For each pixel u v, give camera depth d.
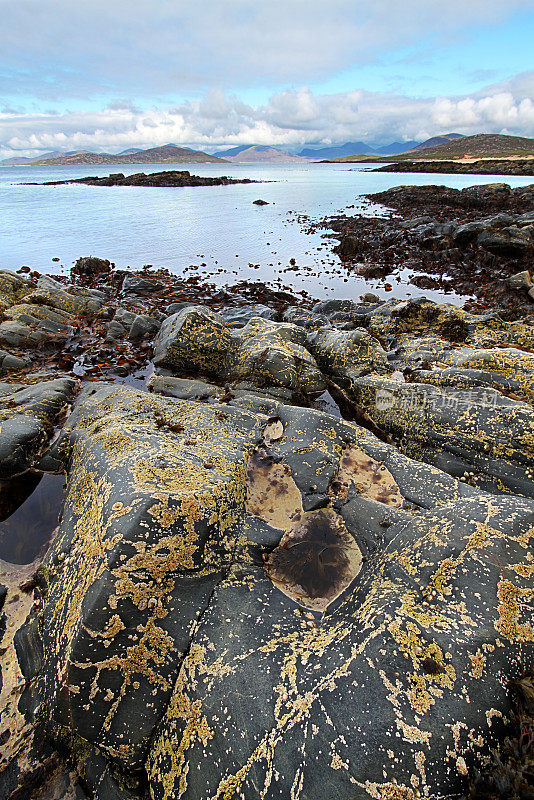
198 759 2.78
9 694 3.48
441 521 3.88
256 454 5.43
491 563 3.32
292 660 3.08
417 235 22.94
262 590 3.77
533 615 3.05
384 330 10.55
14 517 5.23
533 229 19.02
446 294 15.16
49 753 3.18
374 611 3.25
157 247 22.19
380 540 4.20
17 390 7.44
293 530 4.45
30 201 43.31
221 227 28.00
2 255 20.42
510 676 2.79
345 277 17.44
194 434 5.33
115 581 3.21
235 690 2.95
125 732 3.06
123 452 4.39
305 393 7.87
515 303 13.49
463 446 5.77
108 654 3.11
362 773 2.44
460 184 55.34
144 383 8.54
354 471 5.33
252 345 8.23
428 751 2.47
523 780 2.37
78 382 8.05
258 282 16.31
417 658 2.82
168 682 3.15
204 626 3.36
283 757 2.60
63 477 5.66
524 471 5.22
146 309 12.74
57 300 12.46
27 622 3.93
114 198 46.38
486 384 6.76
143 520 3.45
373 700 2.67
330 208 37.56
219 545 3.88
